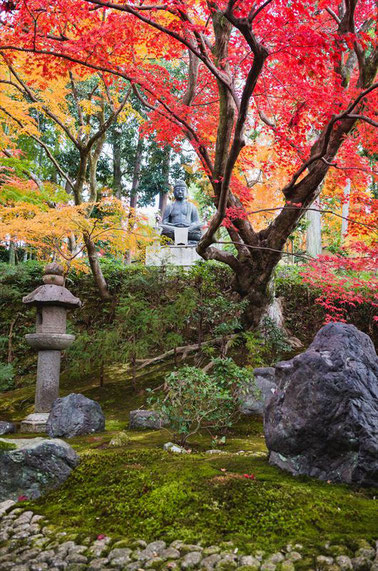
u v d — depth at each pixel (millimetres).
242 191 7051
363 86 5957
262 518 2787
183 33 5078
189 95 6727
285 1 3945
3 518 3180
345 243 13688
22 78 8594
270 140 10500
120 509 3078
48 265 6590
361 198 6641
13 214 8406
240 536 2652
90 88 12836
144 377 8516
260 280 7855
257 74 3787
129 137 16047
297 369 3584
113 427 6008
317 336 3854
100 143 9891
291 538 2607
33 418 6039
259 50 3566
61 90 8211
